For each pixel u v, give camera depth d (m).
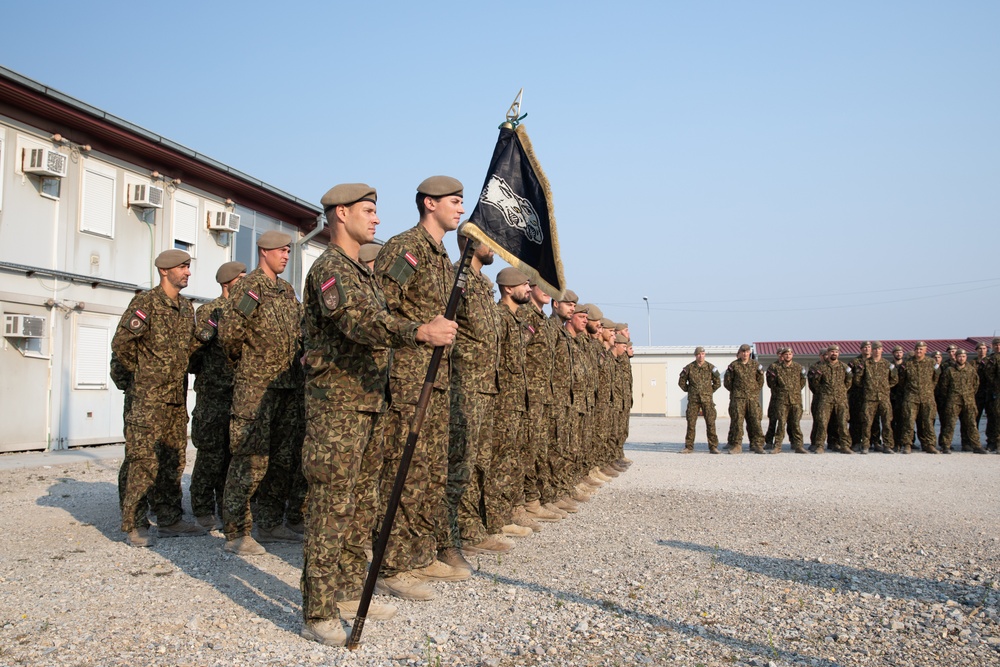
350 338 4.06
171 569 5.80
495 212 4.84
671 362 39.56
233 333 6.26
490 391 6.01
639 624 4.56
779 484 11.48
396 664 3.85
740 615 4.79
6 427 14.16
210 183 19.00
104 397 16.31
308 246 23.39
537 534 7.33
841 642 4.32
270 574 5.68
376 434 4.62
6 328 14.09
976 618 4.77
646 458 16.16
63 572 5.66
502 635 4.32
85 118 15.16
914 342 38.22
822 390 18.23
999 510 9.09
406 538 5.16
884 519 8.39
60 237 15.16
